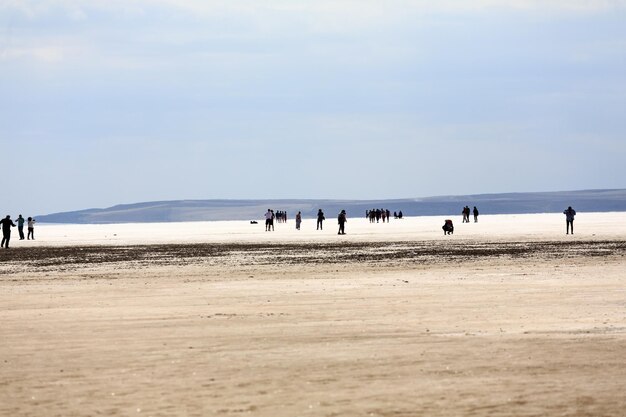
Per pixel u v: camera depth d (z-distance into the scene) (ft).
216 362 81.76
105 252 341.00
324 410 61.82
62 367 80.12
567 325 104.27
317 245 363.97
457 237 431.02
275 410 62.03
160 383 72.02
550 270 199.31
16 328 109.40
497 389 67.87
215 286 172.04
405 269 212.02
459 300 136.67
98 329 107.34
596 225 635.66
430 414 60.29
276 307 130.62
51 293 162.81
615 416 59.00
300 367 78.59
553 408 61.36
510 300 135.03
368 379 72.79
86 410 62.69
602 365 77.00
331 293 152.15
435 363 79.56
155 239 508.12
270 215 640.58
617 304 127.13
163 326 109.40
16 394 68.49
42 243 462.19
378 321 111.55
